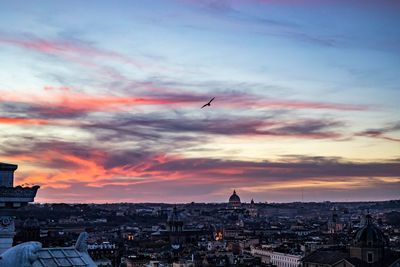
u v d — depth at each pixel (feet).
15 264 93.30
